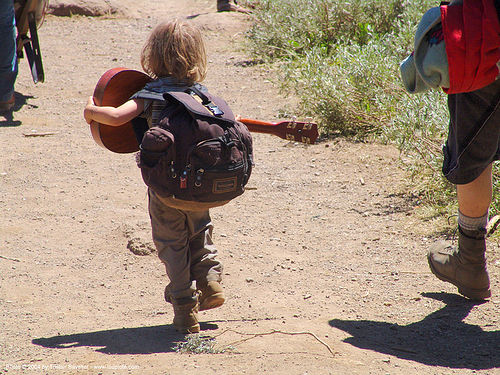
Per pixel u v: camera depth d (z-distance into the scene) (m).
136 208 16.00
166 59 9.37
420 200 15.73
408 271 12.36
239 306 11.09
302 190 17.19
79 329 10.04
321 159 19.42
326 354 8.66
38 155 19.72
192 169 8.64
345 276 12.30
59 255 13.31
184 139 8.66
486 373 8.16
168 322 10.37
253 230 14.77
